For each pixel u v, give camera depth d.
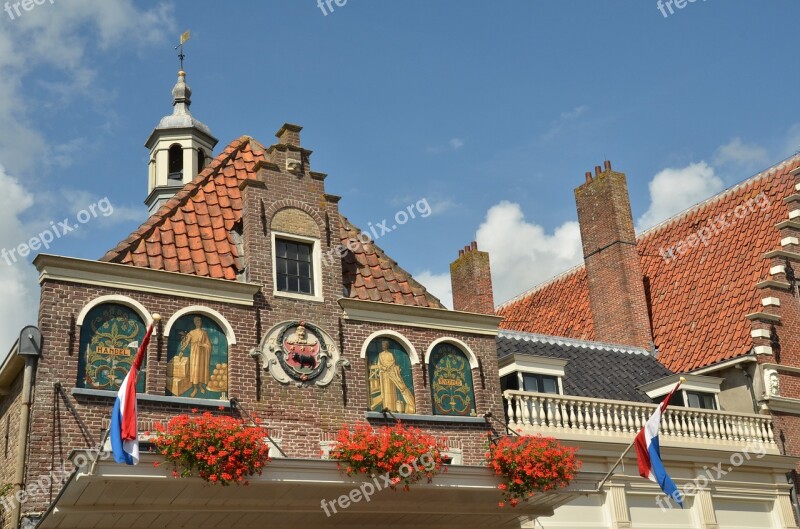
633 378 27.12
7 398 18.31
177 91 27.42
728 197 31.09
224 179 20.94
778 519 25.08
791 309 27.25
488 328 21.39
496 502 18.92
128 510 15.41
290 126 20.91
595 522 22.03
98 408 16.42
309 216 20.23
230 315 18.28
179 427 15.29
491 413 20.61
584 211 32.28
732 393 26.59
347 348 19.45
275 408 18.11
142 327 17.33
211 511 16.17
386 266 21.56
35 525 15.29
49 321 16.42
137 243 18.38
